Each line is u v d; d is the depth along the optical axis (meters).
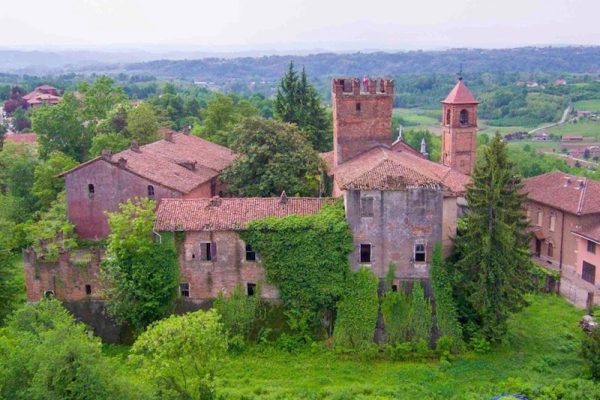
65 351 35.53
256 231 56.00
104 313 59.12
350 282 55.91
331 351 54.97
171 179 67.12
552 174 83.19
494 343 55.56
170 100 151.62
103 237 67.12
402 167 57.34
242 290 57.16
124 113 98.00
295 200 58.91
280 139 68.94
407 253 56.03
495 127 194.38
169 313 57.34
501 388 49.31
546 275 68.56
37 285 59.75
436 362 54.19
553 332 58.69
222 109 108.81
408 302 55.72
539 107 198.88
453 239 56.75
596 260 68.44
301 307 56.25
